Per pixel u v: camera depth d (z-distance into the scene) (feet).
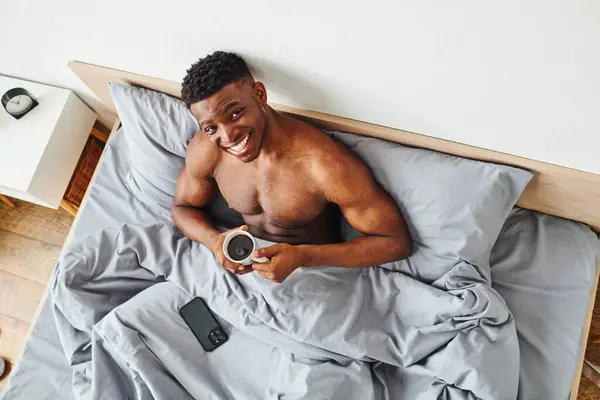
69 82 4.79
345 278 3.90
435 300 3.73
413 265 3.97
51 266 5.71
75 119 4.94
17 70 4.83
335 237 4.12
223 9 3.11
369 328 3.77
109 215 4.67
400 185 3.74
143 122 4.24
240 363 3.88
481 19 2.55
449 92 3.16
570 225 4.04
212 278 4.03
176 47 3.67
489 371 3.49
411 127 3.68
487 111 3.22
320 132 3.53
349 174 3.46
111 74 4.28
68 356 4.17
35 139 4.68
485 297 3.59
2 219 5.96
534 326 3.85
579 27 2.40
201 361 3.91
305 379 3.59
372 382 3.73
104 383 3.90
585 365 4.05
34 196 4.75
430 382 3.71
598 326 4.55
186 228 4.10
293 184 3.46
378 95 3.43
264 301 3.86
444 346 3.70
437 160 3.66
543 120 3.12
